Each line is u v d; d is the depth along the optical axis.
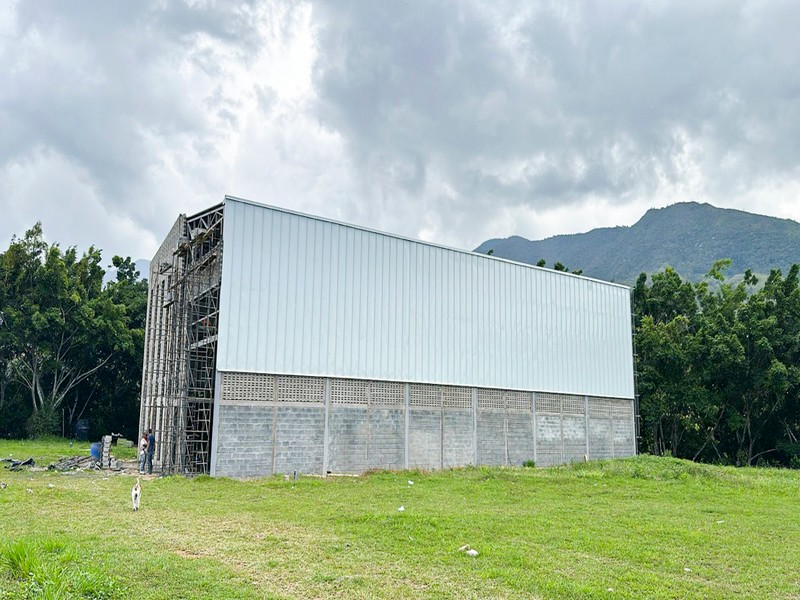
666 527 13.54
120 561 9.08
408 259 26.95
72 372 46.03
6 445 35.59
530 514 14.82
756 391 39.56
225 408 21.41
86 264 47.75
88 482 19.06
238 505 15.24
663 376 40.41
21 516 12.77
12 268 41.97
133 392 49.56
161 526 12.16
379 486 20.02
